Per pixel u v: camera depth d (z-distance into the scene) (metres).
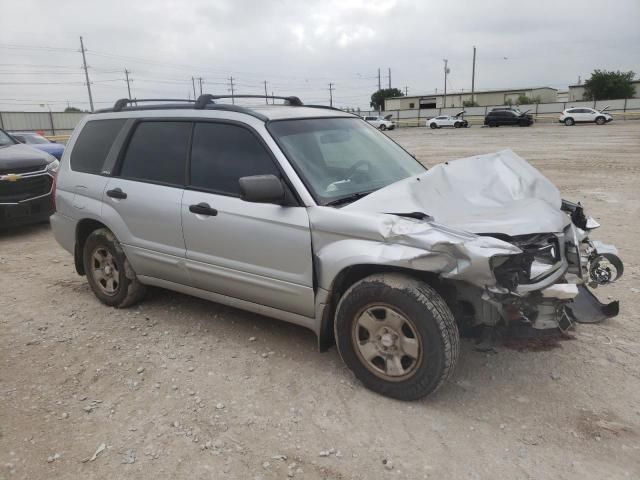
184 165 4.45
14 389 3.85
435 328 3.28
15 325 4.95
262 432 3.29
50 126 49.56
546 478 2.85
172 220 4.43
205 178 4.30
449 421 3.34
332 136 4.40
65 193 5.31
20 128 47.78
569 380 3.75
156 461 3.07
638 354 4.07
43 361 4.25
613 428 3.23
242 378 3.91
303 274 3.77
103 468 3.02
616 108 56.56
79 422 3.45
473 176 4.17
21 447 3.21
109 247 5.04
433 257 3.20
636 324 4.57
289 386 3.78
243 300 4.25
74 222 5.24
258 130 4.05
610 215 8.77
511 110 47.75
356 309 3.57
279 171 3.88
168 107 4.72
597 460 2.97
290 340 4.47
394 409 3.48
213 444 3.20
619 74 72.19
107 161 5.02
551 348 4.20
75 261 5.45
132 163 4.84
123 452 3.15
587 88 74.06
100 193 4.98
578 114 44.81
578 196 10.60
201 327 4.77
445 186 3.94
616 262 4.52
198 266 4.36
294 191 3.79
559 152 20.25
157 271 4.75
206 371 4.02
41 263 6.98
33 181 8.48
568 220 3.87
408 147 26.55
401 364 3.51
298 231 3.73
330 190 3.86
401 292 3.34
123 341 4.55
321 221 3.62
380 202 3.62
